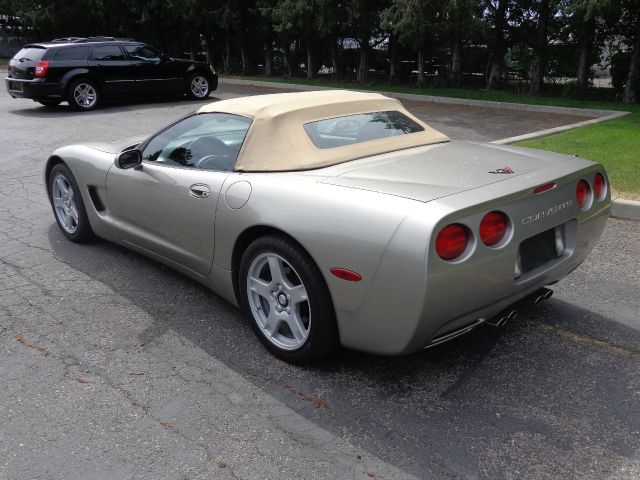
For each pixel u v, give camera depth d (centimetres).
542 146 865
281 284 317
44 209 632
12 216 607
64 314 388
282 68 2397
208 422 277
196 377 315
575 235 327
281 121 343
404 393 299
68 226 527
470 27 1472
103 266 472
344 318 289
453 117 1271
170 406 289
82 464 249
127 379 312
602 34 1521
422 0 1421
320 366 324
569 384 306
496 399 294
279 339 331
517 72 1781
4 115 1312
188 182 366
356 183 297
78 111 1370
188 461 251
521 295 305
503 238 281
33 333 363
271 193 313
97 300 410
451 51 1875
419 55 1827
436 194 275
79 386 306
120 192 435
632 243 507
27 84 1318
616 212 575
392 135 373
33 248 513
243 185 330
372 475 242
